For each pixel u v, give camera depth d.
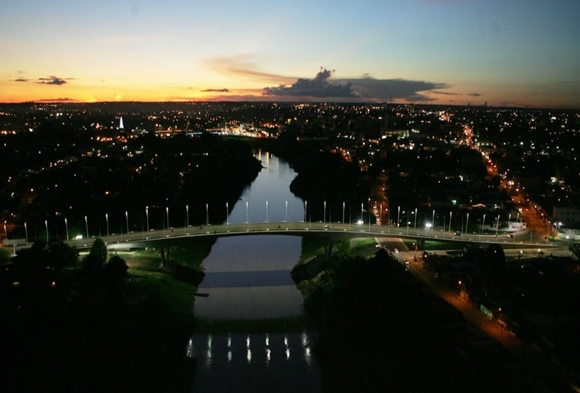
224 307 175.38
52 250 173.50
